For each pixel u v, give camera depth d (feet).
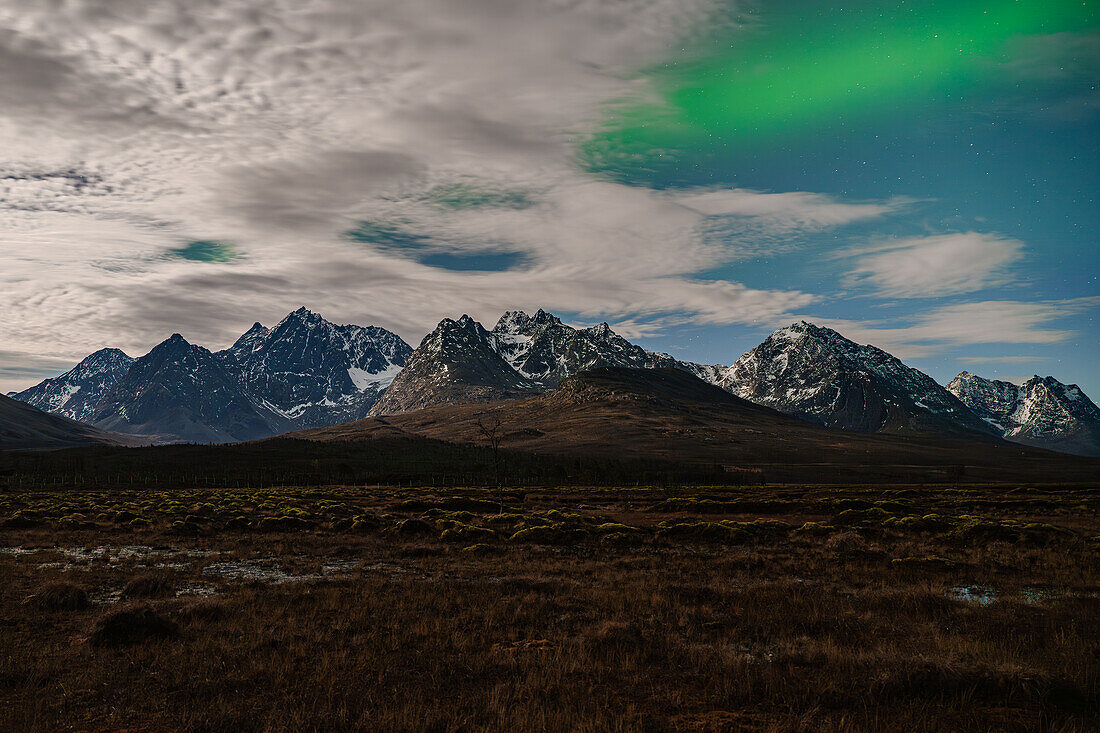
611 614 68.85
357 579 95.61
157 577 87.92
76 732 38.19
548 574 103.24
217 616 68.44
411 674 48.21
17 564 112.06
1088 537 140.26
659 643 55.36
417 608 72.38
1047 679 41.75
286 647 55.67
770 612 67.92
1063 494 384.06
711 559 120.37
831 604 71.67
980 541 140.05
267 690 45.24
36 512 222.07
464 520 212.23
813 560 115.55
